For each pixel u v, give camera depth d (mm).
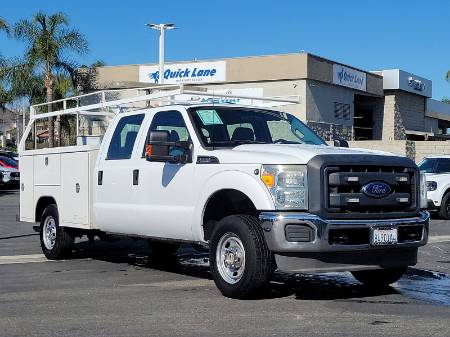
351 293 7789
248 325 6156
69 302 7246
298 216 6754
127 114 9344
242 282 7047
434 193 18375
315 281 8648
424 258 11062
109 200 9273
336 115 38219
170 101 9750
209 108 8469
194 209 7777
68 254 10641
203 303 7121
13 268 9820
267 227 6836
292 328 6043
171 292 7801
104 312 6734
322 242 6738
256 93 36625
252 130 8484
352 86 39281
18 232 15008
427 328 6043
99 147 9695
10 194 29422
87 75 37000
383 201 7117
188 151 7984
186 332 5922
